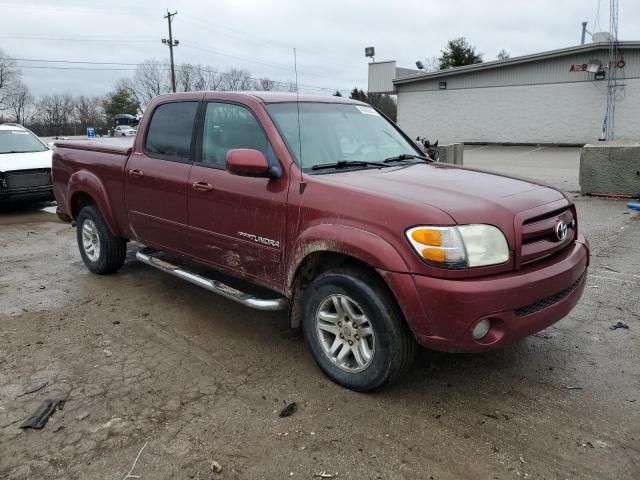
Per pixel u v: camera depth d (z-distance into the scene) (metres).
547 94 26.53
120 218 5.35
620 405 3.24
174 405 3.30
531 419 3.11
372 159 4.16
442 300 2.88
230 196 3.97
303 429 3.05
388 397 3.37
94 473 2.71
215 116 4.31
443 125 30.30
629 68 24.02
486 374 3.63
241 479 2.66
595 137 25.52
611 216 8.45
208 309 4.91
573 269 3.33
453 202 3.08
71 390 3.49
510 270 3.03
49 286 5.62
